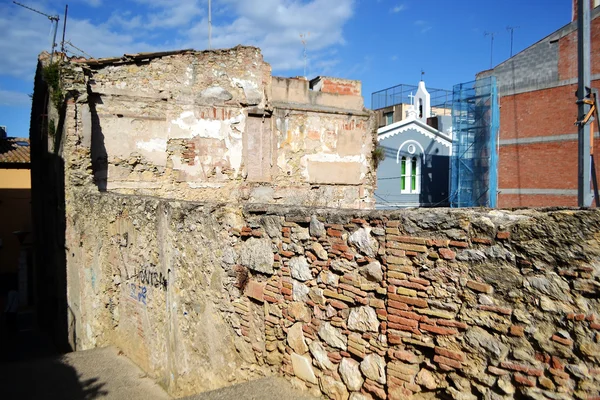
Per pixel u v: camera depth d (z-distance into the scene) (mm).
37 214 17359
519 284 2998
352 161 15344
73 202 10578
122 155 11977
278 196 14070
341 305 4152
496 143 20938
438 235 3428
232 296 5453
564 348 2770
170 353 6594
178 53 12664
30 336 15453
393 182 25062
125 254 7926
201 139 12953
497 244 3111
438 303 3391
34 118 17516
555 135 19156
